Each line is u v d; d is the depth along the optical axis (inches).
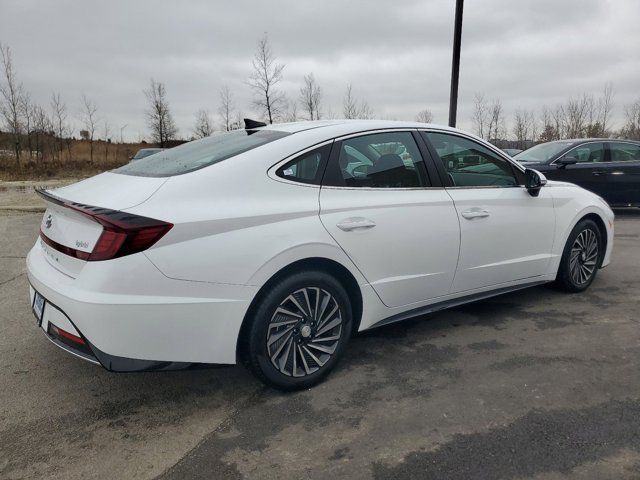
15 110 1099.3
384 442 96.2
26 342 143.4
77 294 92.7
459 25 363.3
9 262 242.8
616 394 112.0
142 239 91.8
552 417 103.2
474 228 141.6
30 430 101.3
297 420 104.4
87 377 123.2
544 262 165.9
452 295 142.5
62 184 791.7
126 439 98.4
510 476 85.8
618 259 236.2
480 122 1093.1
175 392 116.5
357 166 123.3
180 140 1349.7
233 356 104.7
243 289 102.0
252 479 86.6
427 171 135.9
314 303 115.1
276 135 120.0
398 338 145.7
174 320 96.0
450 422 102.3
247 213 103.0
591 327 151.5
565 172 350.9
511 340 143.0
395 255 125.6
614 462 88.8
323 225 112.5
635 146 376.8
